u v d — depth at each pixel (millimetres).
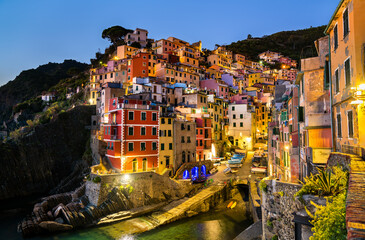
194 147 63812
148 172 49344
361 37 14789
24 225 39406
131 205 46031
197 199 48062
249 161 69938
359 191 7754
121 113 52062
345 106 16828
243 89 116438
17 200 63812
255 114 89375
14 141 74312
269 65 166875
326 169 15867
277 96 53406
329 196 11609
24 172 70250
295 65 176875
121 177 46500
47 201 46594
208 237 37125
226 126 85188
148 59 93375
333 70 19359
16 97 150625
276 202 18266
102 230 39719
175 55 108688
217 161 69625
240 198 54344
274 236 18281
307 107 24344
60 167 76812
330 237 8523
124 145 51375
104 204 43906
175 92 79188
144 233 38656
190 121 63344
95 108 85438
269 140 50281
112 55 128375
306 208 12523
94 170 50031
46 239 37188
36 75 165500
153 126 55594
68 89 119125
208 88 95250
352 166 11148
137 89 73812
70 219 40531
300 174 28062
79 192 48875
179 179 55125
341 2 16172
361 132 14242
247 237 29688
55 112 96375
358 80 14688
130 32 142375
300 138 27797
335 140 19219
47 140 76750
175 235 37844
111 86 72250
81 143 80812
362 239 5008
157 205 48250
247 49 195375
